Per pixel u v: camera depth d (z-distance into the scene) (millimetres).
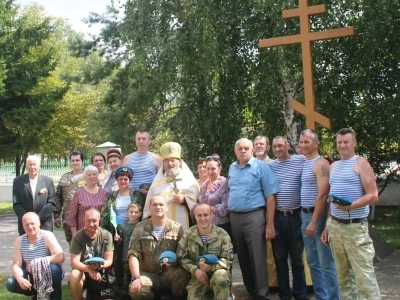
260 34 10398
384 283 7316
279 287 6457
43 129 23422
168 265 6047
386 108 10078
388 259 8883
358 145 12156
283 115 11836
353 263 5203
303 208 6004
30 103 22469
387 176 13906
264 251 6375
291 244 6375
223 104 11000
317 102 10859
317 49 10219
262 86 10773
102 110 18469
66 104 26203
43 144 25375
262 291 6301
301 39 7660
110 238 6555
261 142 7059
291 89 10953
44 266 6293
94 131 25438
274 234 6316
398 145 11492
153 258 6328
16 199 7648
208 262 5887
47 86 24000
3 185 26484
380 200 16203
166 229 6367
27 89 22203
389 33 9773
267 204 6340
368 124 11172
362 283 5148
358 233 5164
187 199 6738
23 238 6539
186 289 6191
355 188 5160
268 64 10391
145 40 11125
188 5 10719
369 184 5090
